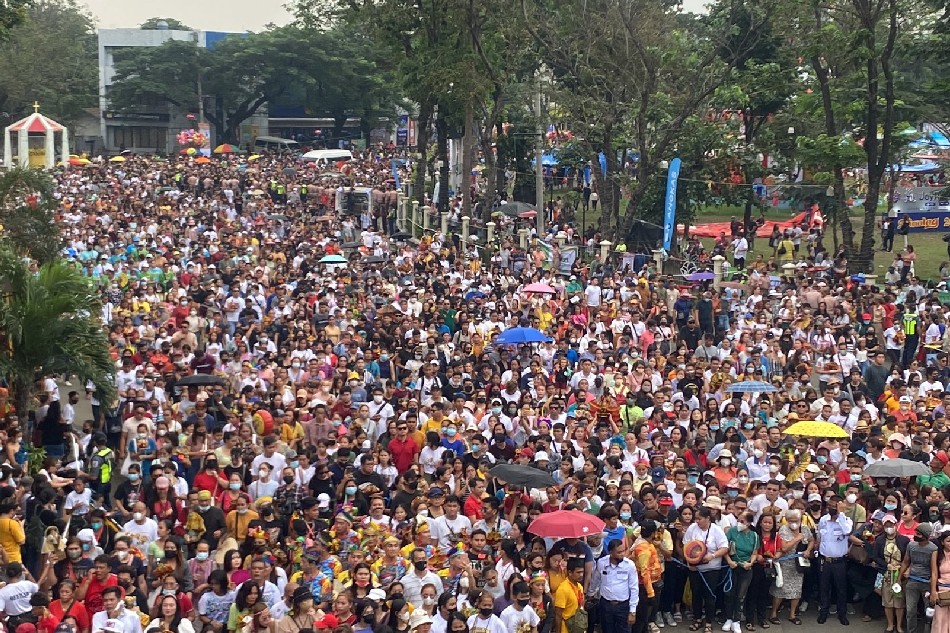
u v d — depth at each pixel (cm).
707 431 2741
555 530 2025
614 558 2112
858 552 2342
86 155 12800
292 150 14112
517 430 2861
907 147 6806
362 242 6003
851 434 2931
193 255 5025
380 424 2842
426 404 2958
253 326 3775
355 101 14425
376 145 14038
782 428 2898
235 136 14762
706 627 2297
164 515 2278
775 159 6975
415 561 1975
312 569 1980
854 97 6088
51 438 2672
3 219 3359
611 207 6284
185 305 3847
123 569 1892
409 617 1864
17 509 2100
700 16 8200
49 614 1809
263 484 2431
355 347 3428
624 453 2631
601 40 6341
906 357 4028
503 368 3500
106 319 3984
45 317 2650
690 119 6538
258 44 14038
